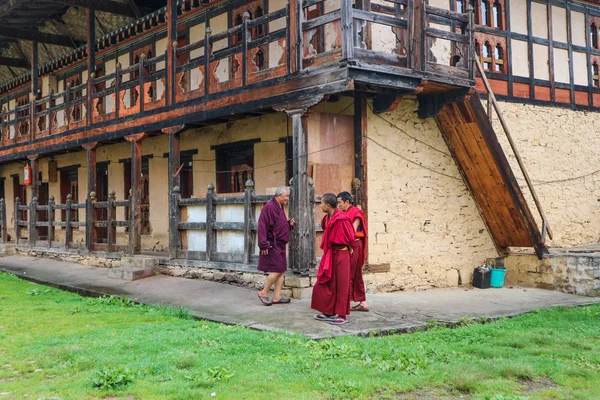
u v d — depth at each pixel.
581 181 14.05
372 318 8.31
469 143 11.33
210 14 14.05
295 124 9.72
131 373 5.49
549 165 13.45
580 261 11.21
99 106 15.36
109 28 19.02
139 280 12.06
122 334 7.23
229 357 6.08
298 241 9.64
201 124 12.50
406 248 11.06
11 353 6.59
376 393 5.13
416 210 11.23
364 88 9.64
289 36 9.90
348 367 5.77
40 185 22.30
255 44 10.62
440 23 10.02
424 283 11.29
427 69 9.70
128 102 14.84
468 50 10.34
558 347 6.80
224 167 14.17
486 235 12.36
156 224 16.44
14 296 10.82
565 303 10.09
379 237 10.69
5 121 20.62
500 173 11.21
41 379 5.61
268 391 5.06
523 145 13.00
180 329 7.51
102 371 5.50
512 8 13.02
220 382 5.30
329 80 9.15
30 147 18.78
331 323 7.86
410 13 9.57
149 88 13.52
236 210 11.03
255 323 7.90
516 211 11.59
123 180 17.84
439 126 11.56
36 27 21.02
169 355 6.12
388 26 10.23
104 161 18.70
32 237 17.91
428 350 6.48
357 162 10.55
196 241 11.98
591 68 14.50
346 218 7.98
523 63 13.15
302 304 9.13
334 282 7.98
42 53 22.70
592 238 14.20
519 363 5.93
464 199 12.02
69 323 8.20
